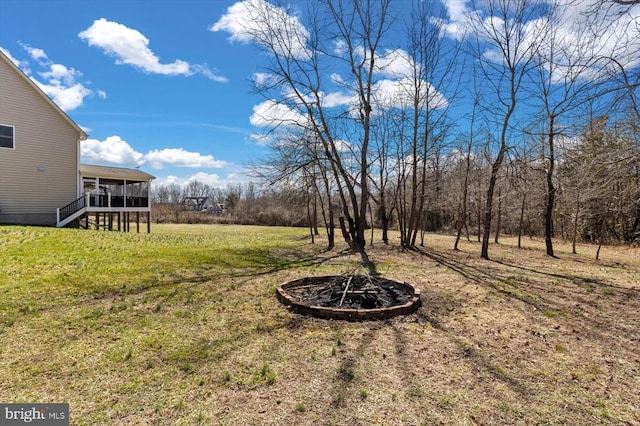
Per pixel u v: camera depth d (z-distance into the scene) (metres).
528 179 13.88
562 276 8.49
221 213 37.31
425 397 2.86
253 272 8.30
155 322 4.57
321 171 14.27
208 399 2.80
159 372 3.23
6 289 5.52
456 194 18.89
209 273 7.87
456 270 9.26
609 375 3.28
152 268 7.86
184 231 22.86
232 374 3.22
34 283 5.92
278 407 2.70
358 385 3.05
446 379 3.17
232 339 4.07
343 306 5.36
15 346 3.69
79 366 3.30
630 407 2.74
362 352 3.75
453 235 24.44
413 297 5.72
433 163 16.80
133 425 2.45
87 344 3.81
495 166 11.81
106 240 10.94
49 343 3.80
